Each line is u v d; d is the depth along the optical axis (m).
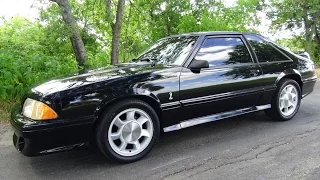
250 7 13.48
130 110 3.07
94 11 10.82
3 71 5.38
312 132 3.88
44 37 9.22
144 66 3.54
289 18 15.77
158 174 2.82
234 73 3.75
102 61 8.23
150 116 3.17
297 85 4.55
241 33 4.11
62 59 7.39
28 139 2.68
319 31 16.59
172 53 3.80
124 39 13.30
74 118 2.77
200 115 3.60
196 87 3.42
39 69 6.09
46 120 2.70
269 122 4.42
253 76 3.96
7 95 5.39
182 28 11.77
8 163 3.19
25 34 11.39
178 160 3.13
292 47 17.42
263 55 4.21
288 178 2.64
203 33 3.81
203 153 3.30
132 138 3.11
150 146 3.21
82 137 2.88
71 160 3.22
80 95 2.80
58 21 8.45
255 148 3.38
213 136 3.86
